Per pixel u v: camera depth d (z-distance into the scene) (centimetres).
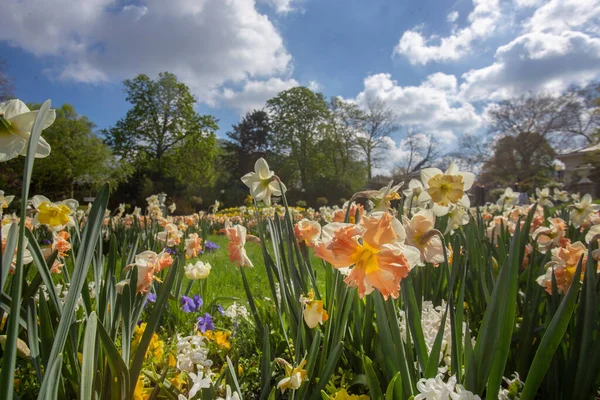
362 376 148
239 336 224
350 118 3662
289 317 173
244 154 4322
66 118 2739
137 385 130
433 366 115
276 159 3747
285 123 3662
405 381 116
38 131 76
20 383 149
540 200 501
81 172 2703
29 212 230
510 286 111
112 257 138
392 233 95
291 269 174
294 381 115
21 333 154
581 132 2742
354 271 97
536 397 160
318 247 103
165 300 115
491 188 3219
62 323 85
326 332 149
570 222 333
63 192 2781
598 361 126
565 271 158
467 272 231
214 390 117
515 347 175
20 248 72
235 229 190
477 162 3347
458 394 94
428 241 125
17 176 2283
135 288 132
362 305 186
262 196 200
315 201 3459
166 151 3322
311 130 3666
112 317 129
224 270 501
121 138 3147
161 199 755
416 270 182
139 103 3169
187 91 3291
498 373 110
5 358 70
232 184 3938
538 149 2975
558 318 106
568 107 2748
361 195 163
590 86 2584
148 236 370
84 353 91
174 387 130
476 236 250
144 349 110
